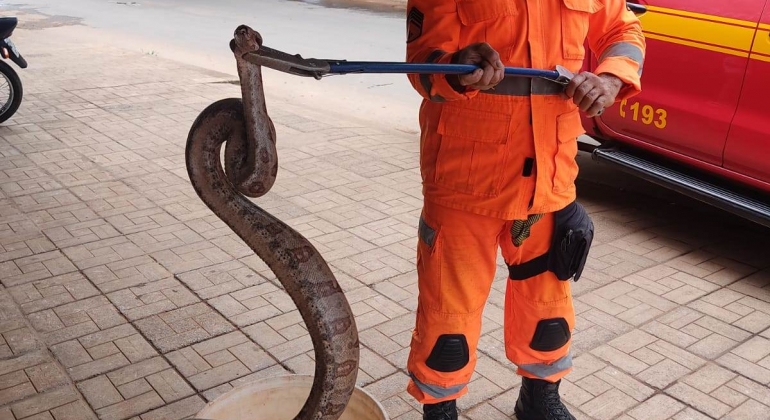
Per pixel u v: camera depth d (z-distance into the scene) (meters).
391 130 6.75
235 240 4.16
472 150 2.11
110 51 10.11
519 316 2.46
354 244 4.18
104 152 5.67
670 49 4.02
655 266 3.98
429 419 2.46
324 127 6.63
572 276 2.33
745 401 2.85
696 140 4.00
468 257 2.24
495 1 2.00
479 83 1.86
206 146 1.74
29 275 3.69
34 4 15.27
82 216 4.44
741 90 3.73
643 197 5.02
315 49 10.09
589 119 4.61
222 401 2.29
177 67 9.15
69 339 3.15
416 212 4.67
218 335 3.22
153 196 4.78
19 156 5.54
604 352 3.16
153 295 3.53
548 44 2.05
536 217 2.18
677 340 3.26
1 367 2.94
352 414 2.34
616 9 2.23
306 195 4.93
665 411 2.79
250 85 1.65
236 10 14.48
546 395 2.58
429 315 2.31
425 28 2.05
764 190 3.76
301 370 2.98
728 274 3.90
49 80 8.17
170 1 16.05
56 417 2.67
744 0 3.71
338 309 1.79
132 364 2.99
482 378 2.97
